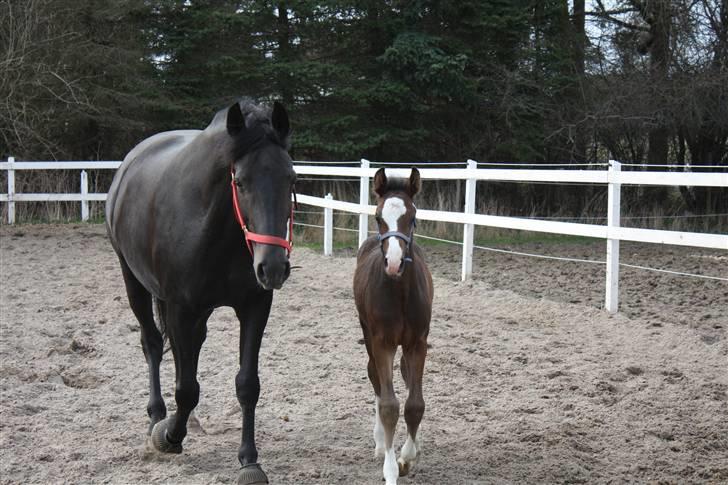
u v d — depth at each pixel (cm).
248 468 432
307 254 1330
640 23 2177
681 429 534
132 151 609
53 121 1978
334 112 2053
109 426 538
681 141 2108
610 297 851
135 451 486
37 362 691
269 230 397
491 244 1591
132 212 518
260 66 2034
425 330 466
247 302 457
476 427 540
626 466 476
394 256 432
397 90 1917
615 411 571
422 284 468
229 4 2036
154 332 558
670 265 1263
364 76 2070
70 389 619
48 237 1559
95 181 2059
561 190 2133
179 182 462
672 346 727
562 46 2144
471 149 2167
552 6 2092
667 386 623
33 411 566
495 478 453
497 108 2095
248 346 453
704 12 1959
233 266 444
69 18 1973
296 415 564
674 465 476
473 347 737
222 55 1991
